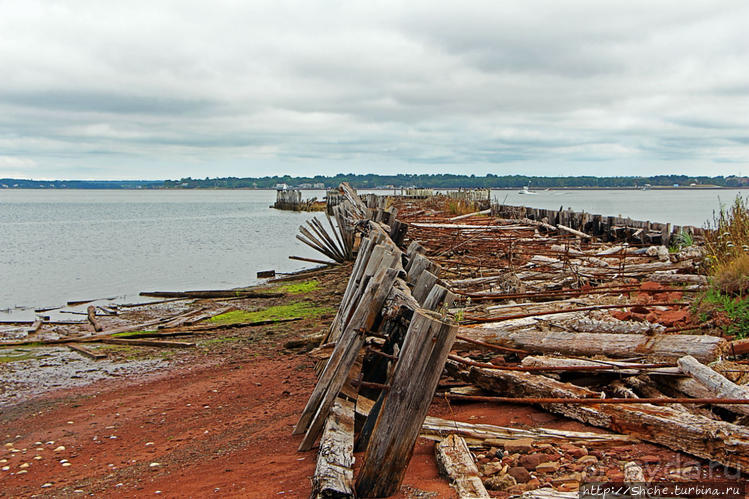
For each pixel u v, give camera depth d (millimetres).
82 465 6336
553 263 13617
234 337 13102
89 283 23141
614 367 5879
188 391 9078
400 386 4211
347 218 22984
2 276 25188
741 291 8430
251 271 26016
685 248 13992
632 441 4891
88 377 10555
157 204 134250
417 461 4879
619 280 11773
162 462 6078
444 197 45156
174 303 18234
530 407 5953
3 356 12203
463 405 6309
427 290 6062
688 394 5453
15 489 5773
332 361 5738
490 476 4445
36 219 72062
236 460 5695
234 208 107000
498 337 6871
